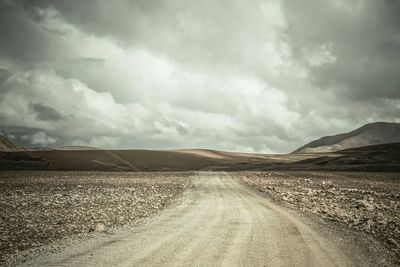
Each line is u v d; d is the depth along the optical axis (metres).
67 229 12.00
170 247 9.27
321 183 42.97
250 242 9.98
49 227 12.39
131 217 14.92
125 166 119.12
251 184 40.72
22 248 9.27
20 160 107.12
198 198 24.52
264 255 8.54
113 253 8.62
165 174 70.44
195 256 8.35
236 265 7.67
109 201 21.50
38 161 108.50
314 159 137.75
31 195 26.00
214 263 7.79
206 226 12.72
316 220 14.43
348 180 50.41
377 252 9.17
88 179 51.06
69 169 103.81
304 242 10.09
